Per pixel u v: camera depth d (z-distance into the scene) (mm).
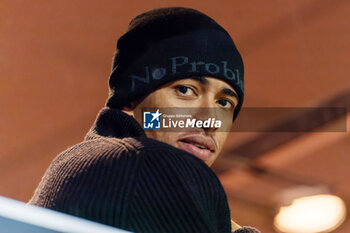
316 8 9922
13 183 12523
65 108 11172
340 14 10031
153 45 2520
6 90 10773
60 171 2109
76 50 10094
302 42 10625
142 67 2502
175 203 1980
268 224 15508
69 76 10586
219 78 2531
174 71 2461
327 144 12688
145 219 1925
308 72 11188
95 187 1959
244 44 10586
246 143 12828
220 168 13461
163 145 2135
